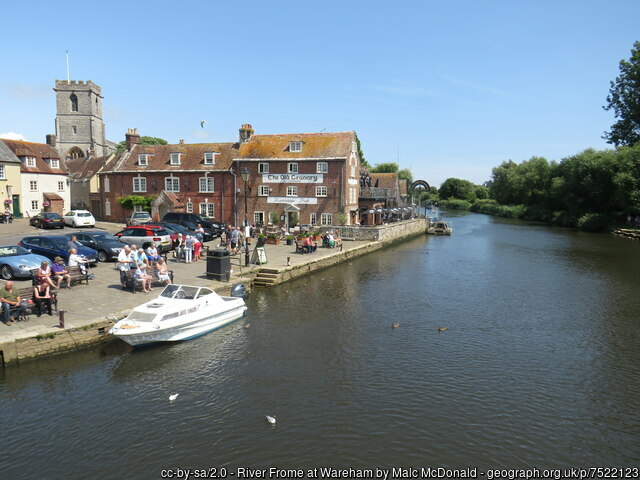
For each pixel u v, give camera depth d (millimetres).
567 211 73875
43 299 14680
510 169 107188
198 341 15227
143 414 10445
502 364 13828
